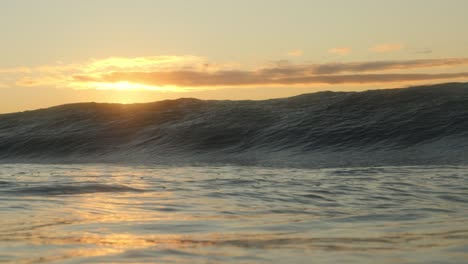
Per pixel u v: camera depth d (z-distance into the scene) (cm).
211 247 581
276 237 639
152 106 3412
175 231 677
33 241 607
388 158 2033
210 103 3372
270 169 1762
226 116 3059
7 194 1052
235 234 659
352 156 2166
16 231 671
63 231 671
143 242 606
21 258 527
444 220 762
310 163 1995
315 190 1137
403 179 1316
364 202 962
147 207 893
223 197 1034
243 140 2706
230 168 1852
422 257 532
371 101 2866
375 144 2366
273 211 862
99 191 1112
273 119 2905
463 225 716
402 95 2861
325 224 734
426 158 1964
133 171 1747
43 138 3194
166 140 2878
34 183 1238
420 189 1126
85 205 905
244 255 546
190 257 536
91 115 3453
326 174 1505
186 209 877
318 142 2500
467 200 969
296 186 1212
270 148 2525
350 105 2877
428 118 2534
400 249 569
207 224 732
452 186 1165
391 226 716
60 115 3550
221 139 2762
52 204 913
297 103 3112
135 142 2936
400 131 2455
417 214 820
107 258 529
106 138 3059
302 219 780
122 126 3194
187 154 2583
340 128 2614
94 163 2375
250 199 1007
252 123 2894
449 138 2291
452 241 605
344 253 554
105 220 758
